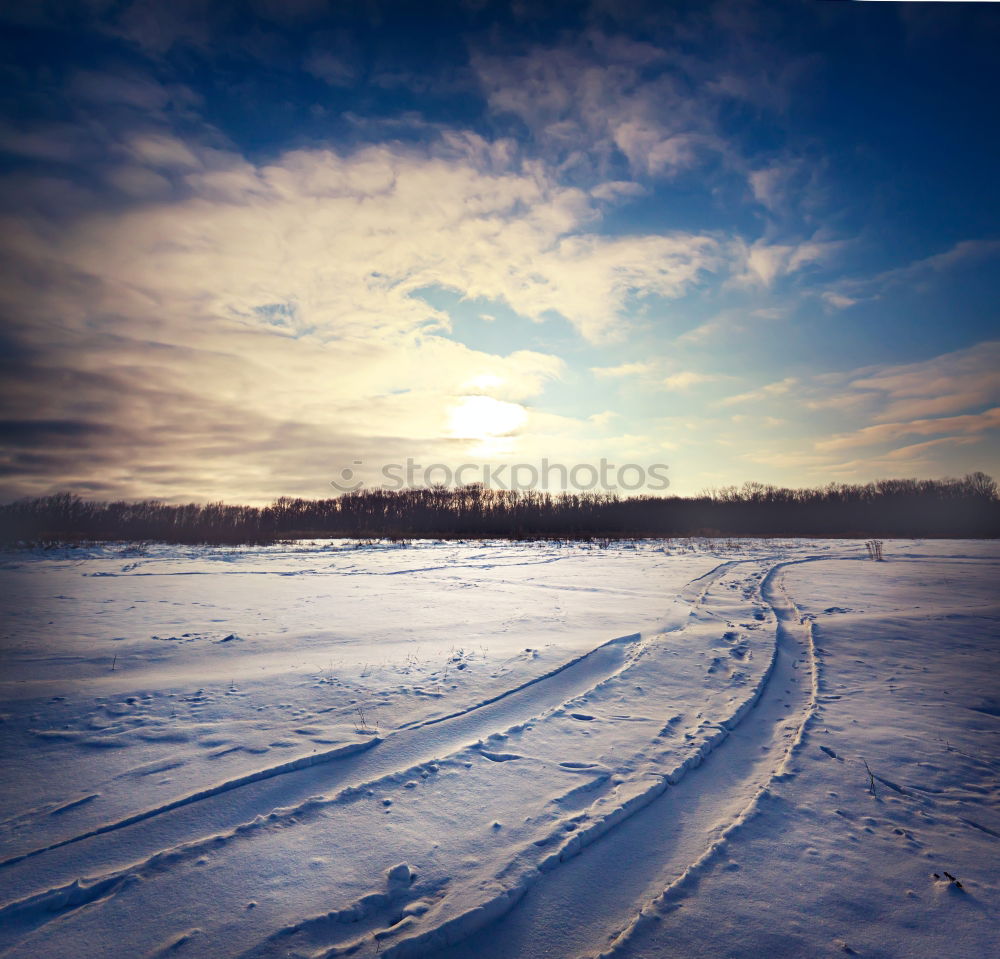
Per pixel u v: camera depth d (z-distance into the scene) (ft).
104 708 17.47
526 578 48.47
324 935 8.63
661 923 8.95
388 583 45.55
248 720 16.79
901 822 11.78
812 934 8.68
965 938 8.54
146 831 11.19
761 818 11.89
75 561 59.26
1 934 8.52
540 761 14.48
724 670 22.03
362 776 13.67
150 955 8.23
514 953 8.44
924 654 24.29
